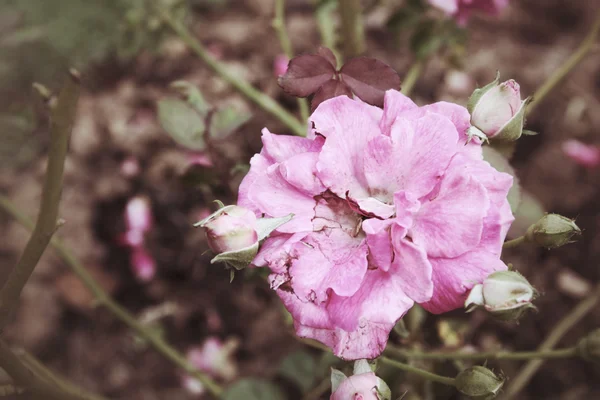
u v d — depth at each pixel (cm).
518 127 37
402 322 42
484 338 69
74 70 33
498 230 36
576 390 68
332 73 40
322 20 55
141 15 55
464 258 36
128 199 72
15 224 71
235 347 69
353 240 37
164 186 71
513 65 81
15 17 74
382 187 37
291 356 58
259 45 76
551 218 39
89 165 72
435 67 76
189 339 72
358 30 54
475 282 36
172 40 73
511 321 36
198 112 48
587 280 71
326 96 39
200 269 72
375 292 36
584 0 86
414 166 36
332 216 37
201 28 77
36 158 74
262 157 38
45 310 71
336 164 37
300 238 36
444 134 36
